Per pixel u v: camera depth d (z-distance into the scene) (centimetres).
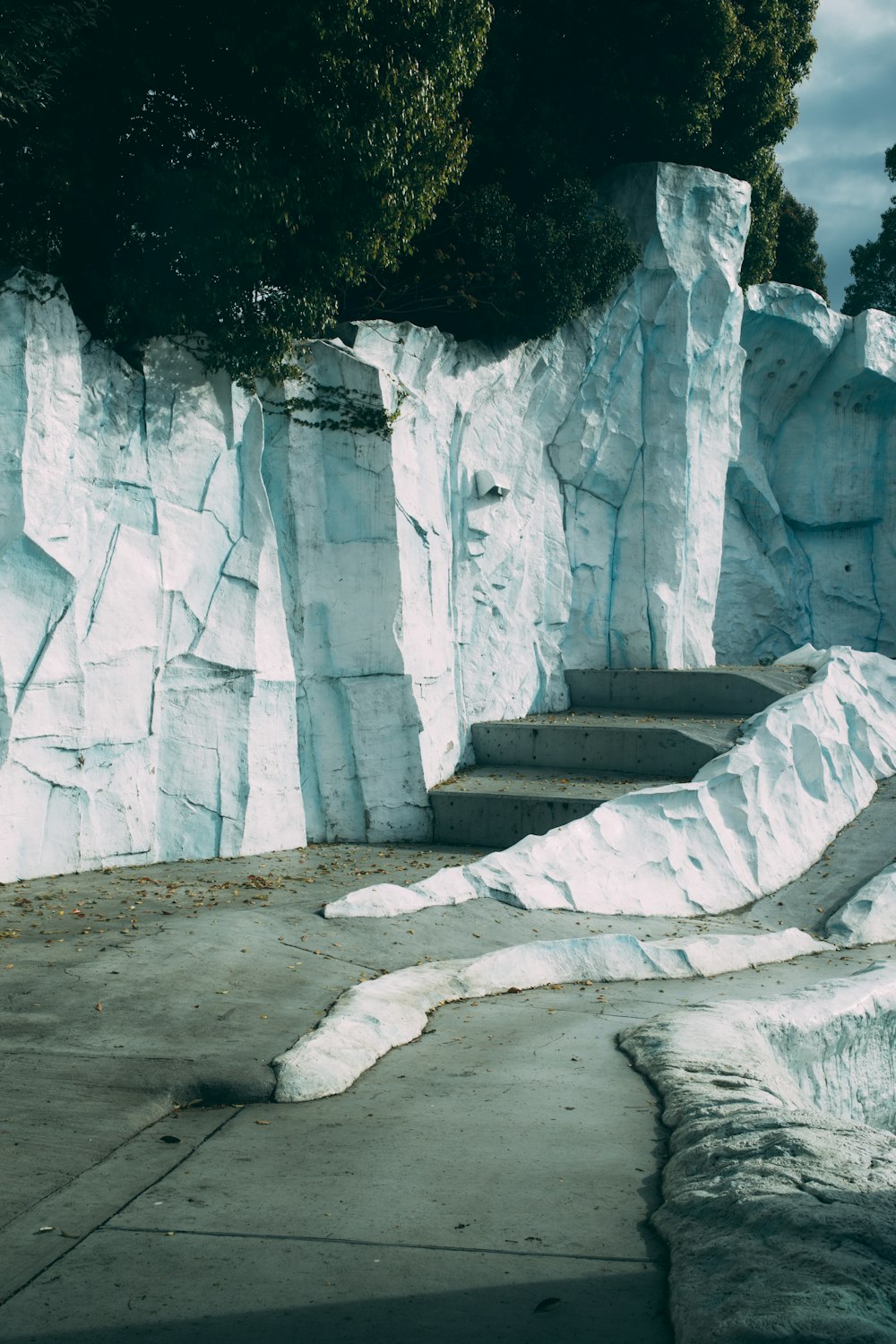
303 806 1730
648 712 2386
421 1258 453
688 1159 542
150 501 1494
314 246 1449
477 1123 642
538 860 1516
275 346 1484
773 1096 679
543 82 2258
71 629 1349
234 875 1412
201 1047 755
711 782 1808
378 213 1434
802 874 1830
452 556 2134
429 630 1970
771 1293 381
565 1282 432
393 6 1370
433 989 998
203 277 1395
